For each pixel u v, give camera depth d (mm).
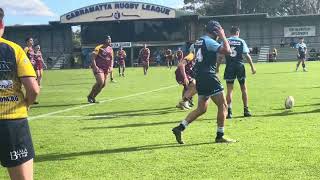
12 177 5754
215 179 8523
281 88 26609
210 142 11695
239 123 14406
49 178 8930
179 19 86562
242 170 9047
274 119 15047
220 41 11633
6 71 5641
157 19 86812
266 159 9805
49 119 16812
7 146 5656
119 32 88938
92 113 18219
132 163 9875
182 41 87875
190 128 13750
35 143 12227
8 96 5668
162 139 12312
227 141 11578
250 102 20062
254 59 86500
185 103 18672
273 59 82062
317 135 12117
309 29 88500
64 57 90375
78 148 11508
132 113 17906
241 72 15633
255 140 11727
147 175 8938
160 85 32594
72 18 88500
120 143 11961
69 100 23609
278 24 89500
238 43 15602
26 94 5770
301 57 44656
